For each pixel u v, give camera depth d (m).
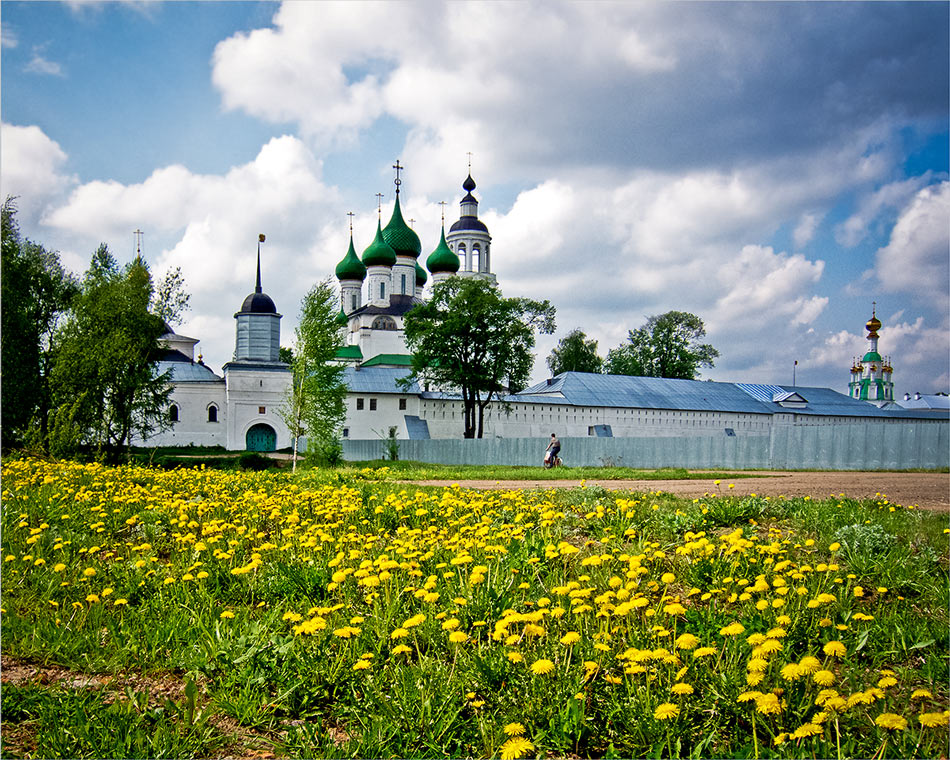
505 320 60.25
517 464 45.69
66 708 4.00
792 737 3.48
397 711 3.95
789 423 70.06
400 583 5.91
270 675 4.33
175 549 7.88
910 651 4.75
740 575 6.21
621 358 87.75
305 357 35.62
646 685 3.98
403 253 80.44
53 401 30.98
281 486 15.09
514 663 4.29
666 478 23.31
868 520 9.46
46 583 6.35
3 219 34.69
